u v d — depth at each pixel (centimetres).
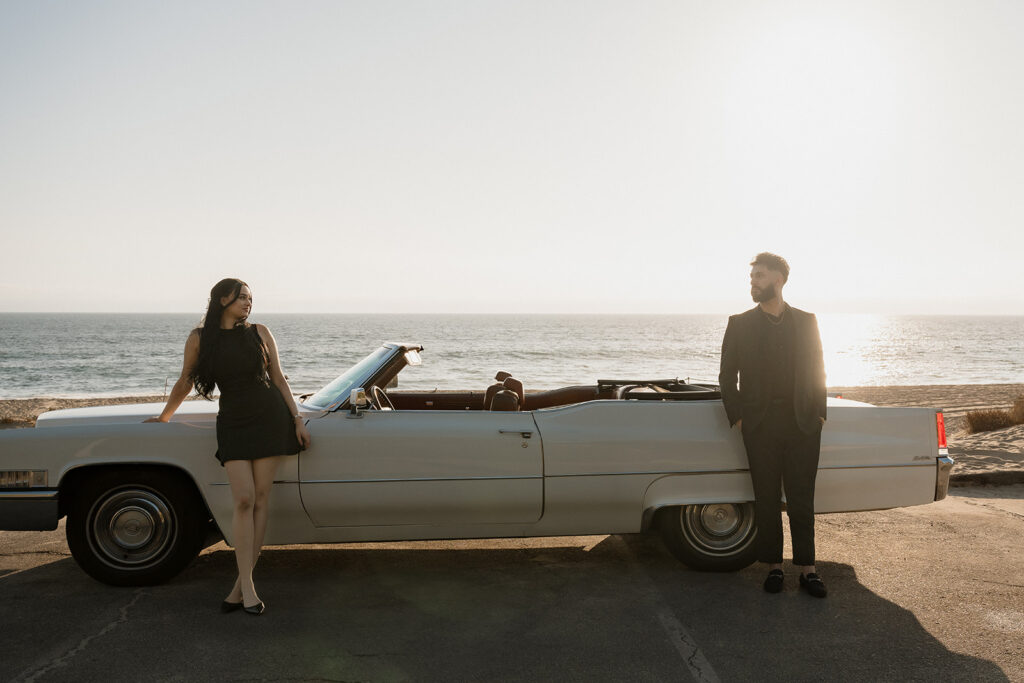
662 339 10900
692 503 448
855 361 5897
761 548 425
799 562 420
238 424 380
